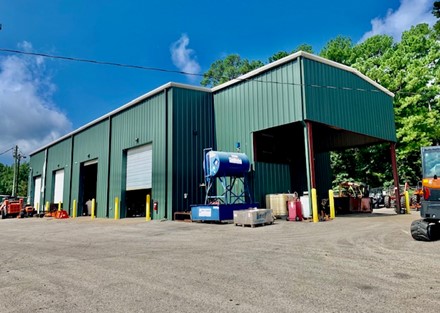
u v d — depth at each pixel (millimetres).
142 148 21859
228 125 19812
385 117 22625
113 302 4355
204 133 20219
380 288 4684
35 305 4312
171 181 18516
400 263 6246
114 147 24594
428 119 31500
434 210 8539
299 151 24234
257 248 8305
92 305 4258
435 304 3992
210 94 21031
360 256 6965
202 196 19453
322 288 4730
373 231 11141
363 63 36312
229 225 14719
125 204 23078
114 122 25000
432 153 8977
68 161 31891
